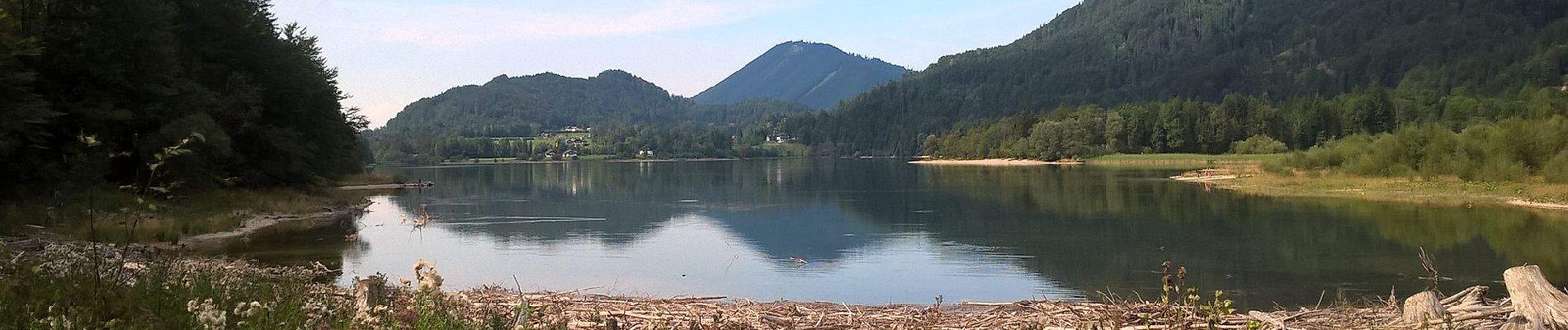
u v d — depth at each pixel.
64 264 8.79
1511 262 22.97
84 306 7.53
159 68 35.25
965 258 24.91
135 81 34.28
